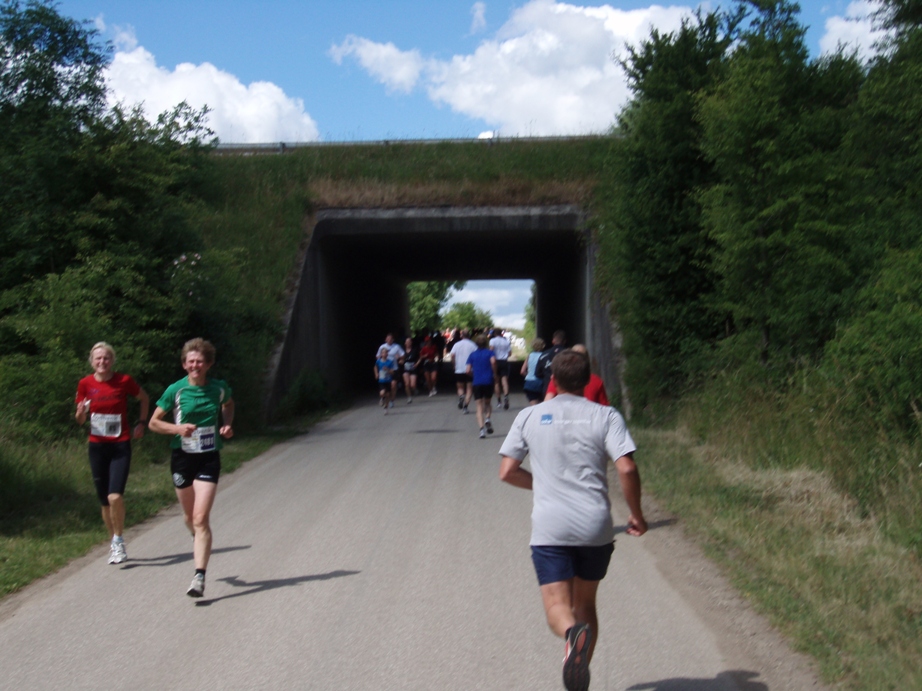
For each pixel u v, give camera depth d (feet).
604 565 14.66
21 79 56.70
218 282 59.52
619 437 14.70
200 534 22.31
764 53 45.32
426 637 19.02
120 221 53.31
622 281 64.03
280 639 19.11
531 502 33.68
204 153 89.51
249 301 70.64
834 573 21.84
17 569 25.00
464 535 28.37
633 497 14.75
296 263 81.71
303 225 86.74
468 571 24.11
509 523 30.07
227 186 91.04
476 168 90.43
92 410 26.73
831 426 33.17
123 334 49.08
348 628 19.71
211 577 24.32
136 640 19.27
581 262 89.86
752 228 44.65
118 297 52.16
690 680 16.15
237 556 26.53
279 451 51.16
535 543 14.40
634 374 58.70
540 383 46.65
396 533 28.84
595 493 14.53
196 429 23.13
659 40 58.95
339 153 97.35
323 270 88.94
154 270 54.44
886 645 17.31
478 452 47.83
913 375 32.32
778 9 46.29
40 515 32.17
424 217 86.58
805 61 46.16
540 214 85.56
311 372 78.74
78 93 57.62
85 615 21.13
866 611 19.21
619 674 16.58
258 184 91.50
